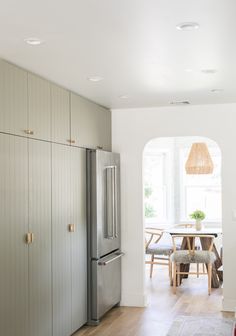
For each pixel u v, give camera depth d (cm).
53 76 455
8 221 391
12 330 397
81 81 478
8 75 396
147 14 295
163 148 945
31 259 428
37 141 442
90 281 559
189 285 748
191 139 938
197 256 688
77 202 532
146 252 784
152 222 942
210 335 511
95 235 559
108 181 595
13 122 401
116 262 621
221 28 322
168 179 945
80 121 547
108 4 279
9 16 296
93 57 391
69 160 513
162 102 602
